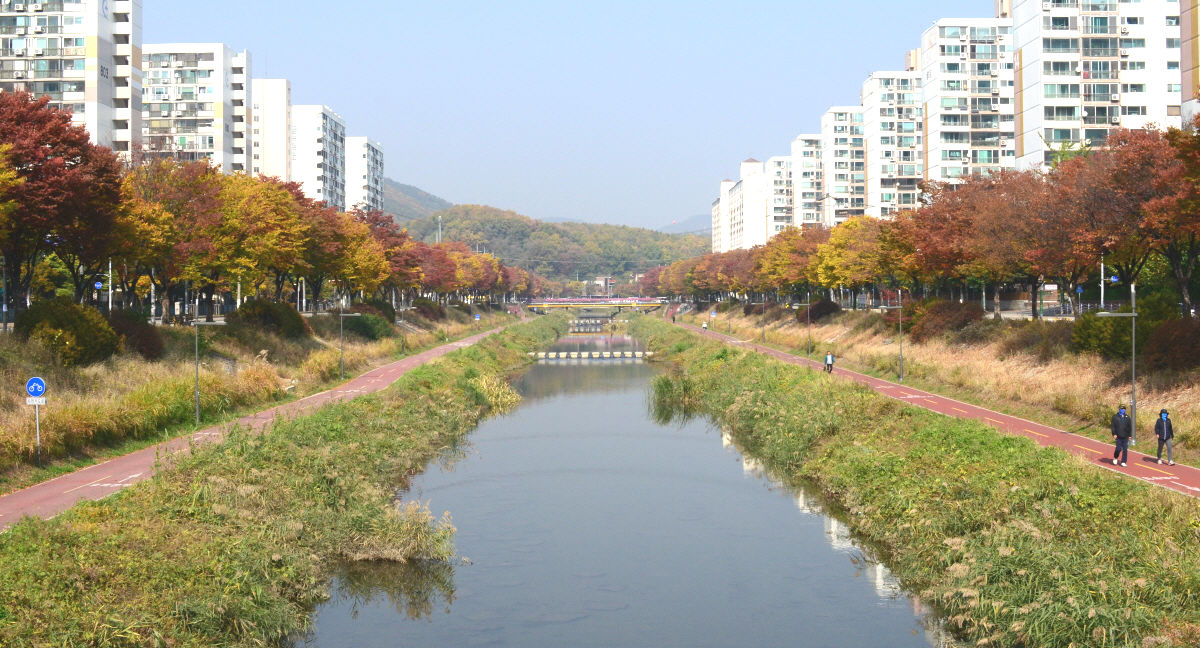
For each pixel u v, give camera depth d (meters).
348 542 33.41
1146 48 123.62
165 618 23.55
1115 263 63.16
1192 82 85.44
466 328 164.88
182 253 66.00
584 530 40.09
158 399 49.16
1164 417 38.69
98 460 40.59
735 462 54.97
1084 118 123.38
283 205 83.25
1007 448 37.56
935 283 102.56
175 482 32.81
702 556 36.31
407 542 33.66
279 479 36.06
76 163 54.62
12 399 41.81
